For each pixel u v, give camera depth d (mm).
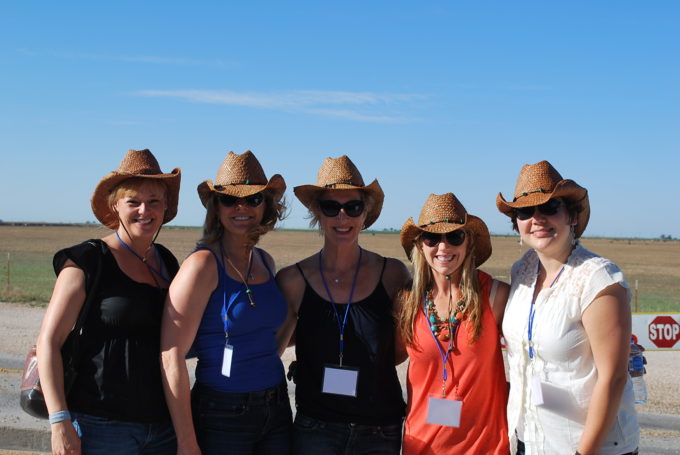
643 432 6094
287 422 3617
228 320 3371
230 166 3654
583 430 3033
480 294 3500
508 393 3570
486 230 3645
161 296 3365
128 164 3385
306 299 3723
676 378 8477
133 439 3227
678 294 27406
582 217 3314
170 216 3795
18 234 97500
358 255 3867
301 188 3912
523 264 3443
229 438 3354
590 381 3029
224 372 3322
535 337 3127
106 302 3168
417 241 3654
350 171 3838
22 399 3236
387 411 3600
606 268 2998
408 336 3570
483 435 3408
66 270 3152
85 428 3131
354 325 3607
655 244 145625
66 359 3115
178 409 3205
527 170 3375
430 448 3432
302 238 108812
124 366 3180
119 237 3434
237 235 3588
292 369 3783
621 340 2918
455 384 3439
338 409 3527
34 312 14250
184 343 3252
